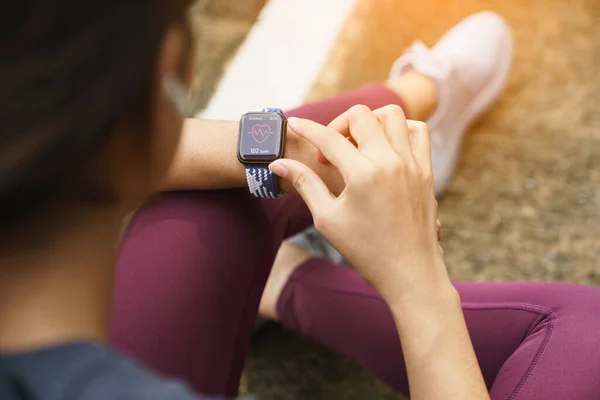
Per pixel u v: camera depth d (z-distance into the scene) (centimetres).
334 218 63
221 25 141
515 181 124
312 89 136
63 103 27
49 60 26
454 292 62
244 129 74
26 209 30
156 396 33
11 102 26
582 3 133
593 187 121
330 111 88
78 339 34
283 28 140
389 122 66
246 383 112
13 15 26
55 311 34
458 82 119
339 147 62
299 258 101
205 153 76
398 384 85
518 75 131
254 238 79
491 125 129
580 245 117
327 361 113
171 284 72
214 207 78
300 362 114
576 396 66
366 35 138
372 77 135
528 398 68
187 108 45
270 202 83
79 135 28
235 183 78
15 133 27
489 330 77
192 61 39
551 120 127
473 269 118
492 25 129
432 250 63
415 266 61
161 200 79
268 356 114
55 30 26
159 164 39
